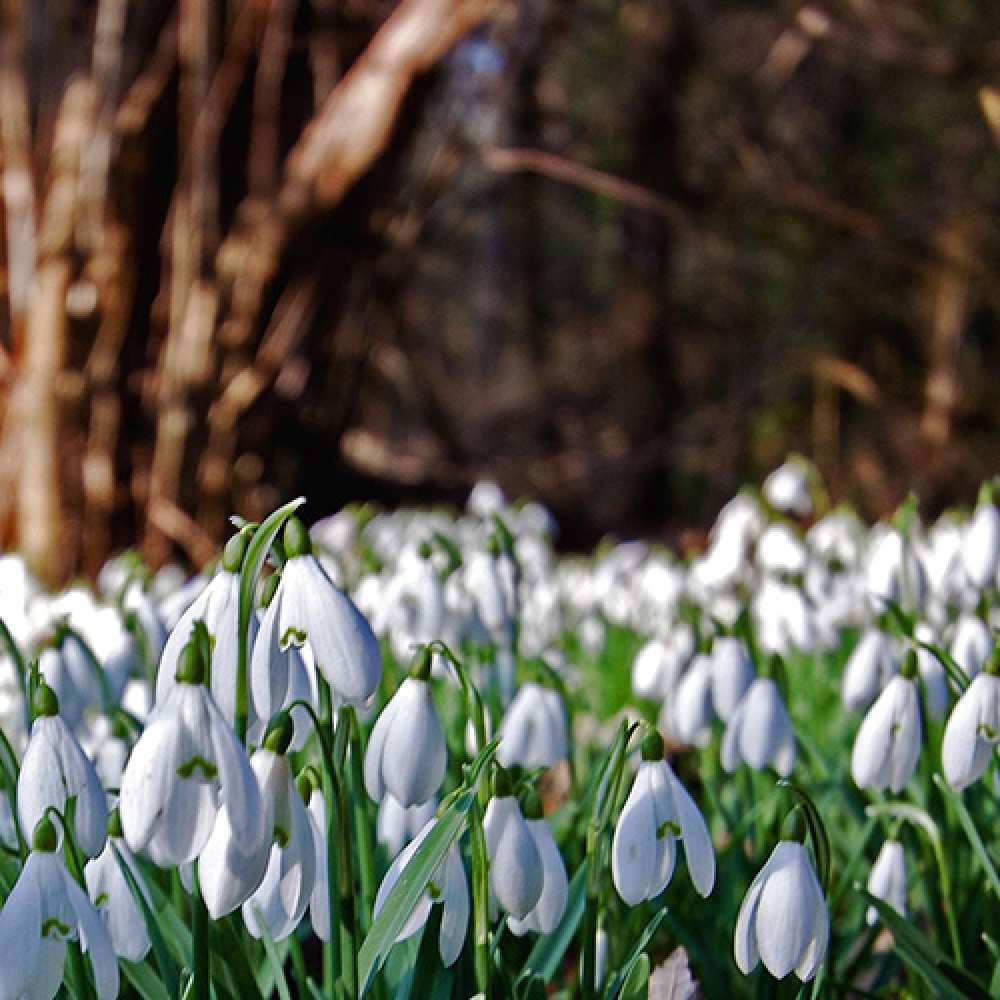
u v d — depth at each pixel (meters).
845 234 14.57
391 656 3.97
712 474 17.45
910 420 16.42
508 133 11.61
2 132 7.99
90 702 2.98
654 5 14.15
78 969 1.94
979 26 14.21
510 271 18.00
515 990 2.17
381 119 8.05
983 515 3.44
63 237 7.96
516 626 3.48
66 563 8.02
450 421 12.48
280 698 1.84
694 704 3.07
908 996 2.58
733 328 17.27
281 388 8.34
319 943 2.95
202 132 7.92
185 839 1.60
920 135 15.80
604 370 17.52
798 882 1.92
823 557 4.75
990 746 2.30
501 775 1.98
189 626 1.81
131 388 8.12
